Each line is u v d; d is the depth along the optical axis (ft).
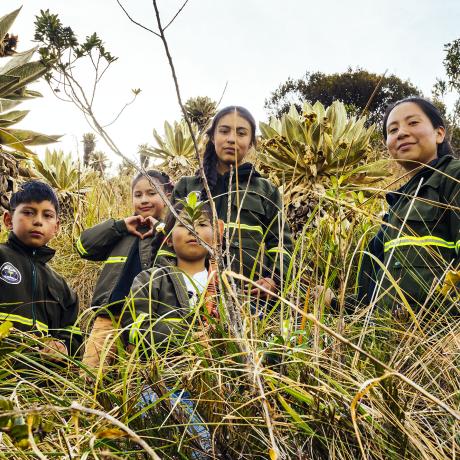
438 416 5.54
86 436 4.66
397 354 6.18
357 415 5.07
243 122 11.09
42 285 9.80
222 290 5.45
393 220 9.21
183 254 8.87
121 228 11.82
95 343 6.79
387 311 7.59
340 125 15.70
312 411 5.12
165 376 5.57
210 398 5.33
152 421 5.33
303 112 16.12
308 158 13.65
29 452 4.33
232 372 5.81
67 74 5.07
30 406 5.09
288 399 5.51
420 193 9.07
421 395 5.48
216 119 11.19
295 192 13.00
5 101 14.62
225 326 6.14
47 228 9.86
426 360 6.04
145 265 11.30
